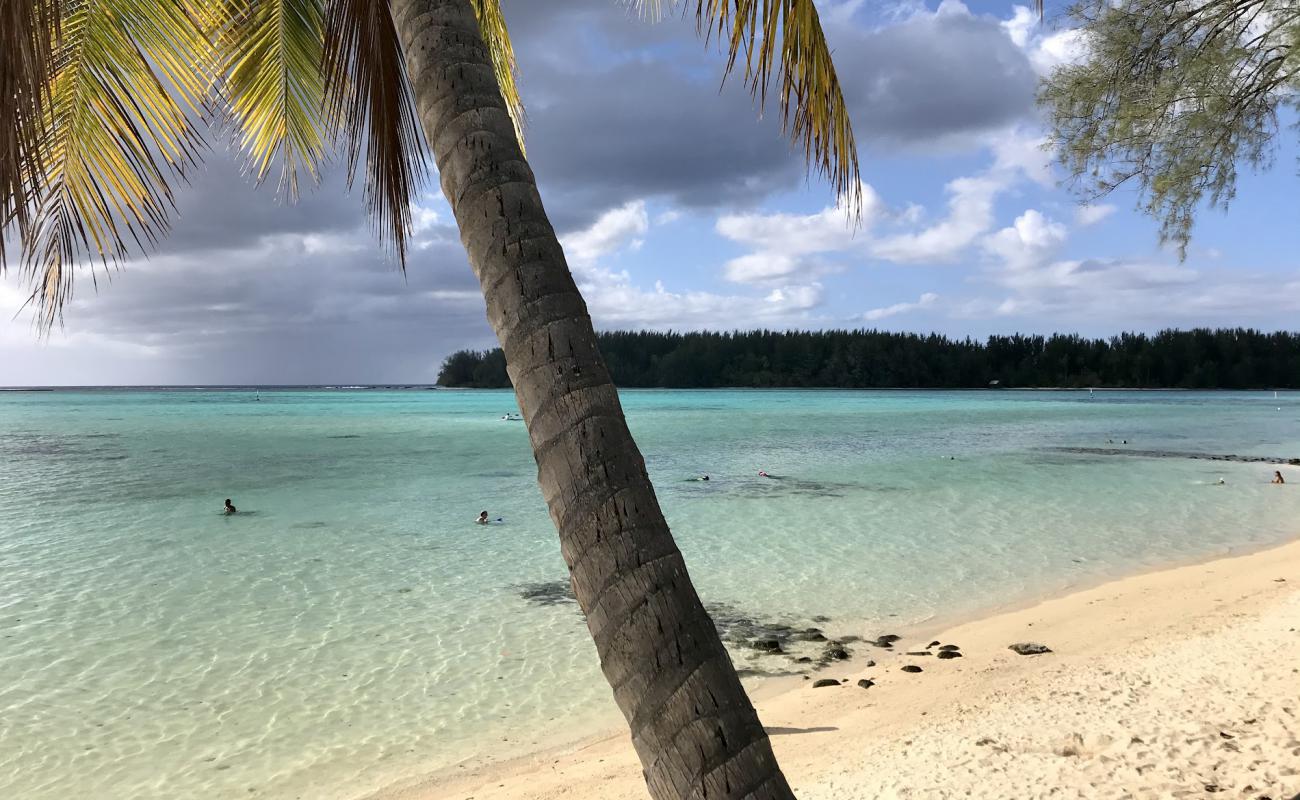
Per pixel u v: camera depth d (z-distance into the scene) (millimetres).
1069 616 9492
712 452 32031
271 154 5637
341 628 9609
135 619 9977
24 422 55688
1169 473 24969
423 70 2088
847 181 3402
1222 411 67500
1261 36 6199
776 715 6656
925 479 23484
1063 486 22062
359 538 15367
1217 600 9586
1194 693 5930
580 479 1717
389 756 6289
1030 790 4496
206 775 5984
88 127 4301
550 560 13469
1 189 2770
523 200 1923
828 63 3205
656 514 1731
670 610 1637
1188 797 4242
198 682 7840
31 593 11250
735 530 15648
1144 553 13531
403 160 4223
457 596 11117
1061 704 5992
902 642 8891
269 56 5328
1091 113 6844
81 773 6008
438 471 26578
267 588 11555
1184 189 6512
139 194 4395
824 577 11891
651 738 1610
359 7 3859
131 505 19359
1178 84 6402
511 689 7684
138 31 4398
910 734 5699
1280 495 20250
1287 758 4574
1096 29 6660
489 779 5840
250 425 52500
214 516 17828
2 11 2602
